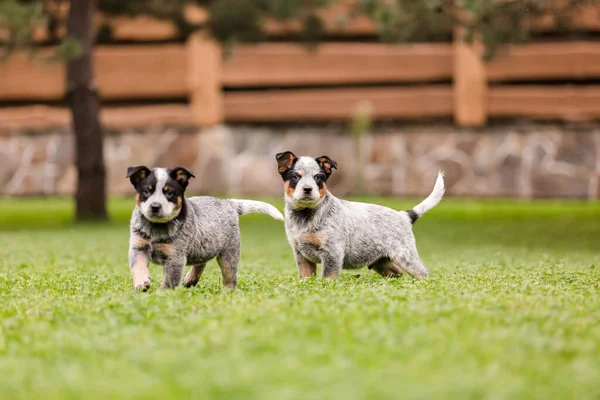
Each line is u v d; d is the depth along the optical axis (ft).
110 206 74.69
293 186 28.43
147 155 79.46
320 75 77.92
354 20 71.10
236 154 79.41
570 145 77.05
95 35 70.54
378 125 79.61
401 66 77.46
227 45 67.56
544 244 49.65
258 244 50.16
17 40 58.44
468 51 76.28
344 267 29.84
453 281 27.20
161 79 78.07
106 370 15.19
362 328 18.07
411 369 14.76
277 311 20.06
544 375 14.49
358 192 79.10
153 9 65.77
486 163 77.92
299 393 13.33
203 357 15.98
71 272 32.12
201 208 26.43
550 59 75.51
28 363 15.98
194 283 28.35
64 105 80.43
